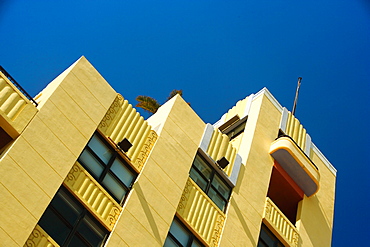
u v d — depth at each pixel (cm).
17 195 1889
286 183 3056
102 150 2270
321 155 3447
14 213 1855
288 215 3162
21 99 2083
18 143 1981
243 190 2745
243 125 3212
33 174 1964
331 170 3459
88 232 2058
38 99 2300
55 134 2103
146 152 2422
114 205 2175
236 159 2816
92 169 2197
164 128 2548
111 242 2066
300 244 2872
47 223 1962
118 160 2308
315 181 3067
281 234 2784
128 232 2136
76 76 2317
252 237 2622
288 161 3030
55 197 2022
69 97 2236
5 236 1803
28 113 2072
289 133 3272
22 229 1852
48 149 2053
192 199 2481
